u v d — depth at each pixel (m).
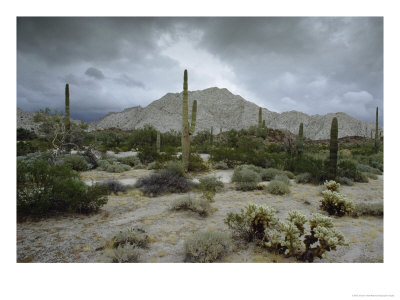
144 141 27.72
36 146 15.38
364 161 15.95
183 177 9.55
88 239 4.20
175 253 3.78
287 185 8.99
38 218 5.09
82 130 17.44
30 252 3.68
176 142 32.81
